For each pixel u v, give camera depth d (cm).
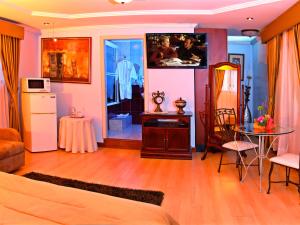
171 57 539
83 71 575
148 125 504
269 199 322
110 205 161
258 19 487
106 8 443
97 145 582
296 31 422
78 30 568
